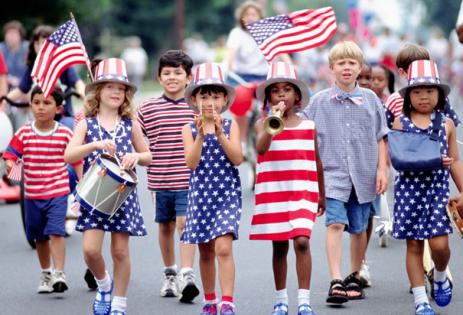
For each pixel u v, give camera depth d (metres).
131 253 22.98
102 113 16.78
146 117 19.09
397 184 16.69
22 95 25.34
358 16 85.69
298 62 68.81
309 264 16.03
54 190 19.52
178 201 18.81
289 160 16.25
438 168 16.30
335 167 18.33
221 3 162.00
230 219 16.16
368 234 19.62
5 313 17.81
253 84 30.80
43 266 19.59
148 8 152.62
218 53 70.31
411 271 16.67
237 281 19.91
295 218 16.08
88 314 17.62
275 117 15.38
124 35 151.62
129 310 17.84
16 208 30.48
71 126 22.61
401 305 17.80
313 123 16.42
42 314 17.69
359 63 18.38
